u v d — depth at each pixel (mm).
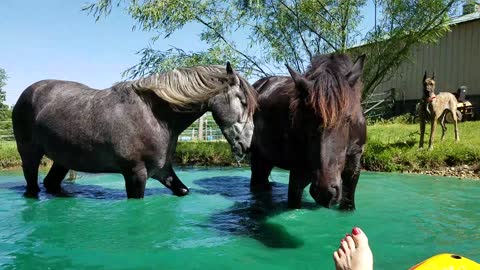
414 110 17906
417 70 17844
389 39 10398
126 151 4605
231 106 4605
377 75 10859
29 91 5422
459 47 16531
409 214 4547
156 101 4711
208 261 3168
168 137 4836
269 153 4973
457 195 5555
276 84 5082
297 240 3674
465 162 7695
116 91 4824
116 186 6238
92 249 3410
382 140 10328
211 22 10500
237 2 10578
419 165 7867
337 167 3246
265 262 3148
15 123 5504
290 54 11070
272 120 4703
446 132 11125
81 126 4781
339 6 10508
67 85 5332
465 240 3676
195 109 4742
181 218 4371
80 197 5352
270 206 4930
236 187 6238
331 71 3402
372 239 3695
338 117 3182
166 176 5324
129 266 3074
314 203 5039
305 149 3717
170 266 3072
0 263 3104
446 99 9000
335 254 2428
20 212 4562
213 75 4645
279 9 10812
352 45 10805
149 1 9773
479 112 15867
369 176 7164
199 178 7105
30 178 5578
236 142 4645
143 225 4094
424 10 9984
